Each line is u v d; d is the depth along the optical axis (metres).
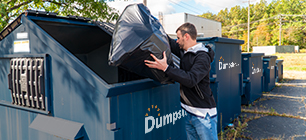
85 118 1.75
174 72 1.67
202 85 1.98
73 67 1.76
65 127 1.81
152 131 2.12
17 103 2.28
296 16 63.94
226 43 4.15
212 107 2.05
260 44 67.81
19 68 2.19
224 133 3.95
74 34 2.89
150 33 1.62
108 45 3.23
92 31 3.04
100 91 1.59
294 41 61.03
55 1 8.17
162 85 2.23
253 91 6.50
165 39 1.75
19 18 2.19
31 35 2.10
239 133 3.97
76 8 8.07
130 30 1.65
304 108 5.83
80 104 1.76
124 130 1.73
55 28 2.60
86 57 3.44
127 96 1.77
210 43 3.72
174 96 2.47
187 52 1.92
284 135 3.89
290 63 24.75
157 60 1.64
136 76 2.57
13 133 2.33
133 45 1.58
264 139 3.70
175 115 2.50
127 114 1.77
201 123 2.03
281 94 7.96
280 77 11.75
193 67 1.79
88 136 1.73
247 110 5.61
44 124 1.96
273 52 44.09
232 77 4.50
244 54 5.92
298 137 3.80
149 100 2.06
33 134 2.11
